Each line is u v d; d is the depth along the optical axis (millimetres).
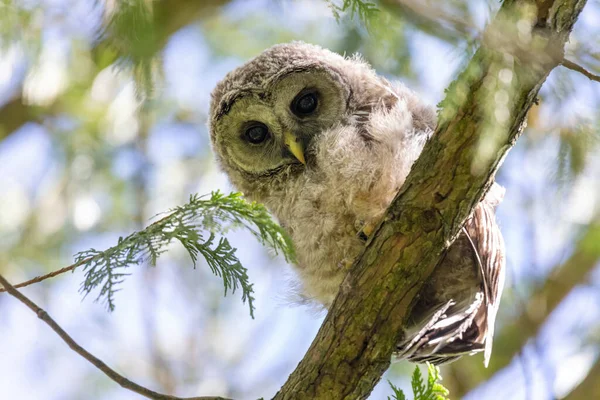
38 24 7184
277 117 10078
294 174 10125
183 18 13664
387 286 7086
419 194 6852
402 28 7348
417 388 7441
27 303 6297
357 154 8484
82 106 14070
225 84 10875
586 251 13703
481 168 6547
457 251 8242
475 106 6348
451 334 7820
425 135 8750
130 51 5496
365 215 8469
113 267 6320
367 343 7191
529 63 5762
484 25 5598
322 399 7273
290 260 6715
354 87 9875
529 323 13453
